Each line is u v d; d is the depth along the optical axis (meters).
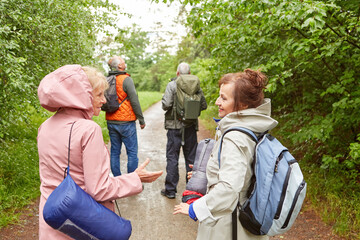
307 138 4.09
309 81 5.33
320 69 4.88
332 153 4.64
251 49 4.61
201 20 4.08
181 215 3.67
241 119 1.56
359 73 4.32
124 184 1.50
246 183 1.50
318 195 4.09
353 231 3.27
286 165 1.48
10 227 3.19
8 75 3.04
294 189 1.45
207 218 1.41
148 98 22.81
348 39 3.59
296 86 5.44
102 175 1.40
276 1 3.23
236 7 3.47
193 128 3.97
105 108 3.91
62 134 1.43
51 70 4.64
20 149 4.99
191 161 4.08
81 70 1.51
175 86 3.86
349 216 3.50
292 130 5.69
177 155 4.07
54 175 1.45
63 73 1.46
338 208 3.72
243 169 1.43
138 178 1.54
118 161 4.15
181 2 4.09
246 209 1.48
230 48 4.46
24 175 4.20
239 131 1.49
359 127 4.59
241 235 1.54
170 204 3.97
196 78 3.82
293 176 1.48
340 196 3.93
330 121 4.01
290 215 1.45
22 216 3.43
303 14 2.90
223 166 1.44
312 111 5.12
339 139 4.58
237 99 1.59
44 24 3.97
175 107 3.87
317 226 3.45
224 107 1.64
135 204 3.96
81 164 1.42
